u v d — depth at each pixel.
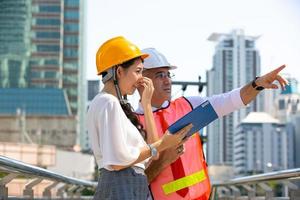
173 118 3.87
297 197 4.57
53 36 148.00
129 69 3.08
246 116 191.38
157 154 3.04
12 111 133.75
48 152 59.94
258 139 171.25
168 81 3.96
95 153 2.97
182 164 3.74
